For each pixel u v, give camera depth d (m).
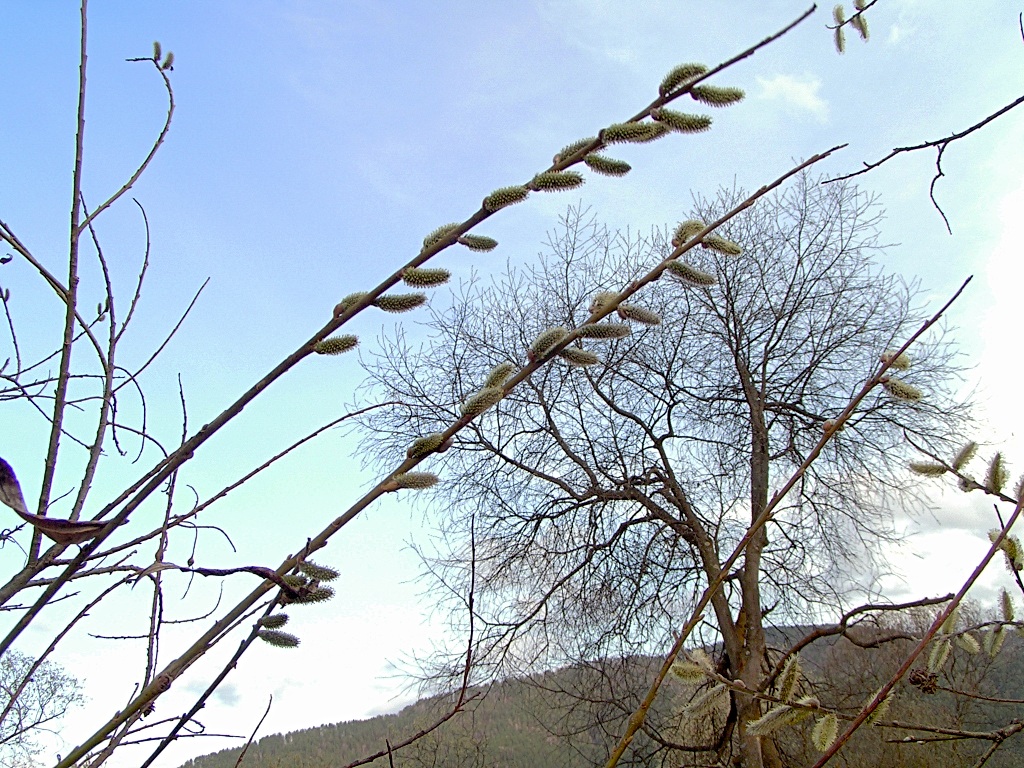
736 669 11.45
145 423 2.18
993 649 2.75
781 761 12.12
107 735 1.49
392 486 1.63
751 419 12.98
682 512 12.75
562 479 13.59
